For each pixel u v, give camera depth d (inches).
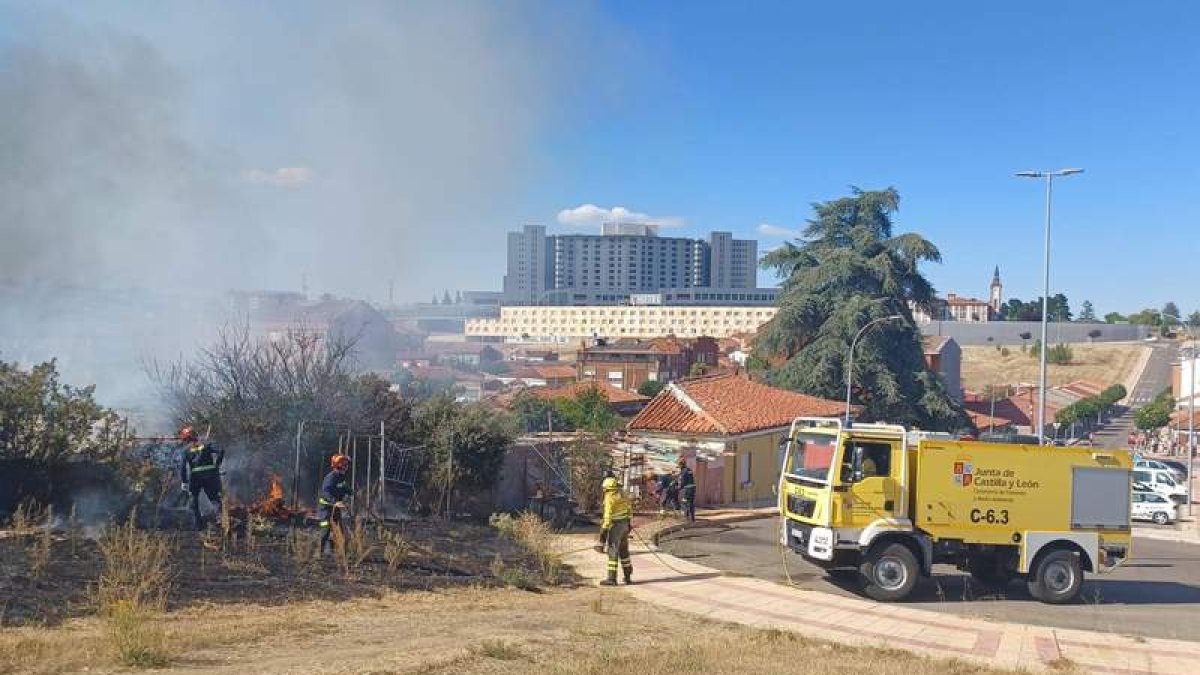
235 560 516.4
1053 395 3752.5
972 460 633.6
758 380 1955.0
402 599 504.1
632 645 439.5
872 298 1882.4
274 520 629.0
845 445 627.5
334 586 504.1
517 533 716.0
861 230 2031.3
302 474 729.6
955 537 629.6
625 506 632.4
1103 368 5162.4
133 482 585.3
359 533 587.5
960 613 599.8
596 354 3580.2
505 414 958.4
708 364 3833.7
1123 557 649.0
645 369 3506.4
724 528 975.6
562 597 570.3
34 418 570.9
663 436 1218.0
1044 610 621.0
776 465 1336.1
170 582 459.8
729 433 1190.9
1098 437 3405.5
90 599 414.9
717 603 589.9
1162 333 6417.3
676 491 1000.9
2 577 425.7
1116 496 647.8
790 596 620.1
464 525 748.0
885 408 1845.5
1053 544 642.2
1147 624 587.5
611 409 1797.5
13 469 559.5
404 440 797.9
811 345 1882.4
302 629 412.2
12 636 353.1
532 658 387.2
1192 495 1610.5
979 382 4916.3
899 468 629.6
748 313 7062.0
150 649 341.1
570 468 934.4
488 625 456.8
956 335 5895.7
